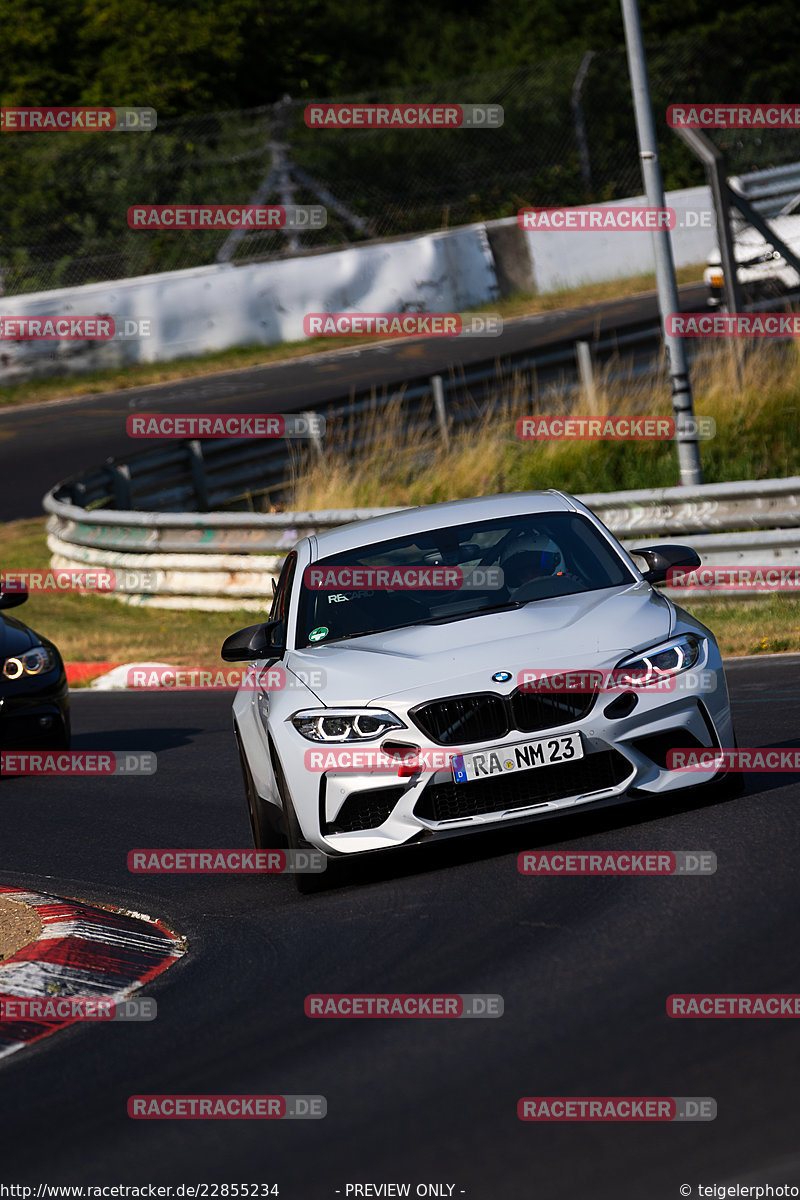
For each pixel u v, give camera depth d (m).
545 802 22.12
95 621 63.94
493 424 73.94
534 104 154.12
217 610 63.44
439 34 177.50
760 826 22.05
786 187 86.25
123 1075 16.42
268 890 24.91
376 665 23.11
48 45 150.38
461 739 22.12
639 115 56.72
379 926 20.88
